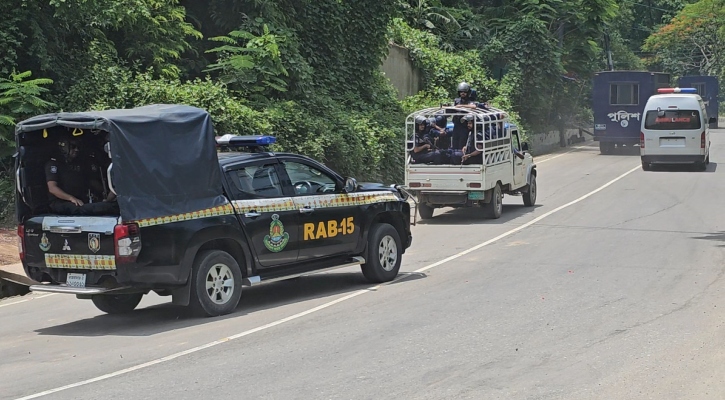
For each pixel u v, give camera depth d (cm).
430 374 704
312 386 679
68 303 1132
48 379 731
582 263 1253
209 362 766
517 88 3619
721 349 766
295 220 1045
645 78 3450
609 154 3562
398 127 2627
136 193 891
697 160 2714
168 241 911
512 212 1905
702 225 1631
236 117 1875
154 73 2003
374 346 802
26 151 969
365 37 2734
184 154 935
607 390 652
